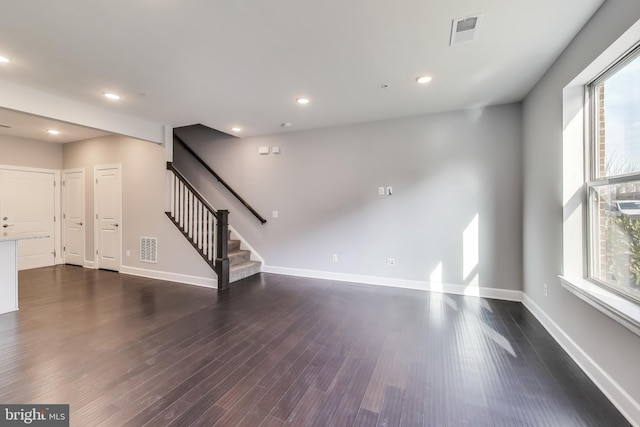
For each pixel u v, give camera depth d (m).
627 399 1.68
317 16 1.96
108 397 1.84
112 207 5.42
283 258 5.05
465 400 1.83
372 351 2.43
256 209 5.23
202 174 5.62
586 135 2.37
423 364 2.23
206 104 3.66
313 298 3.79
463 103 3.65
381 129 4.33
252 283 4.50
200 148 5.64
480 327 2.89
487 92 3.31
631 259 1.88
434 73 2.82
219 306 3.51
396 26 2.08
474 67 2.70
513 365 2.21
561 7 1.89
